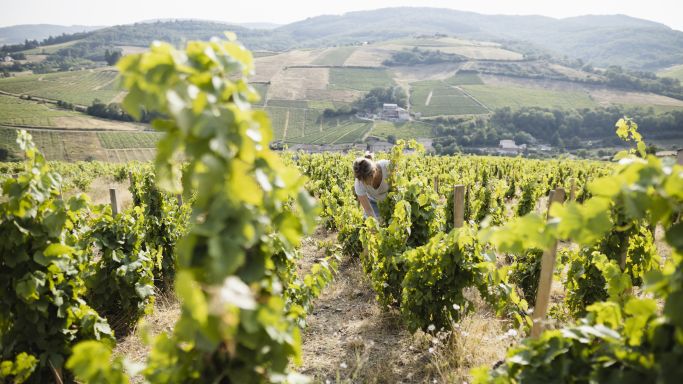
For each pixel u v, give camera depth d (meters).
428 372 3.79
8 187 2.83
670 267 1.62
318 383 3.61
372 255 5.69
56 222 2.95
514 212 9.80
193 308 1.16
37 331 3.17
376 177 6.04
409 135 98.56
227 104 1.32
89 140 78.50
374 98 123.00
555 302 5.29
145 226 6.33
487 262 4.04
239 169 1.30
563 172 19.38
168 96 1.18
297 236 1.61
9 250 2.94
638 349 1.68
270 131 1.41
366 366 4.00
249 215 1.33
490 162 27.14
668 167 1.46
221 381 1.60
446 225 7.80
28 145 2.88
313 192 12.45
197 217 1.43
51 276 3.11
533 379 1.90
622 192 1.42
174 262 6.37
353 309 5.36
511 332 3.61
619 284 3.13
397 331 4.71
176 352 1.60
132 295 4.89
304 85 141.25
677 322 1.44
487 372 2.09
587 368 1.82
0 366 2.62
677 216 1.77
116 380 1.63
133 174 9.06
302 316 3.89
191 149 1.35
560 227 1.55
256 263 1.59
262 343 1.50
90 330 3.37
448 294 4.21
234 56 1.41
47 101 104.12
